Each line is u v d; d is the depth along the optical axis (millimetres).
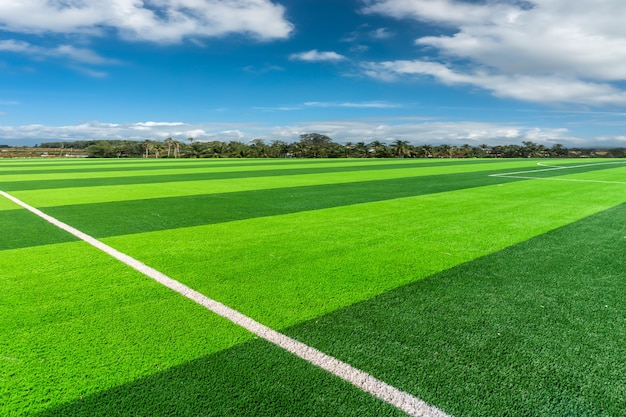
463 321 3645
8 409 2473
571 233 7211
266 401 2547
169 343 3264
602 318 3705
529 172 25203
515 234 7164
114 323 3617
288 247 6320
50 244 6527
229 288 4504
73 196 12812
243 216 9094
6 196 12844
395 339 3318
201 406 2500
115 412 2453
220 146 83188
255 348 3180
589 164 37844
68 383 2734
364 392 2633
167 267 5289
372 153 84750
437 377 2795
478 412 2451
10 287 4531
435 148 86688
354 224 8148
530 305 3994
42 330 3482
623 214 9211
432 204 10961
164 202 11375
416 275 4930
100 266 5332
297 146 83250
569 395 2605
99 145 89000
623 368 2902
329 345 3225
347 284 4621
